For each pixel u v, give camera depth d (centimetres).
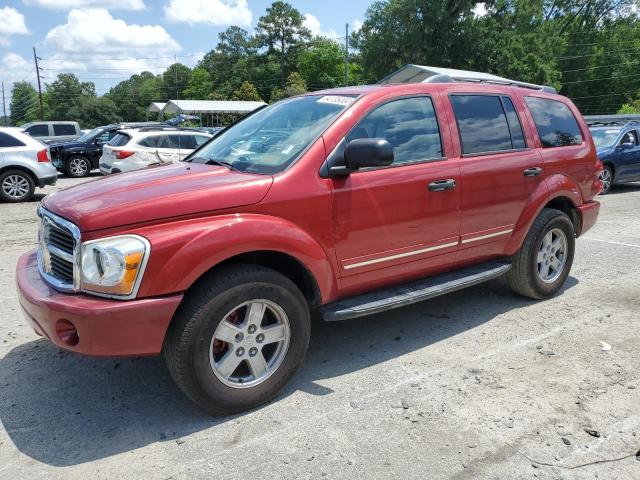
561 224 520
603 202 1214
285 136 386
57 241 321
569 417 325
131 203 302
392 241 393
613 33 6009
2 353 420
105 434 313
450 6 4522
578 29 6084
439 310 511
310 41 10206
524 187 482
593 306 517
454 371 386
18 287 333
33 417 331
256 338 331
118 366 398
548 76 4481
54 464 286
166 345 311
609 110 6166
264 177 342
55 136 2469
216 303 307
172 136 1388
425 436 307
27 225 959
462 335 451
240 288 315
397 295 398
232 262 333
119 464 286
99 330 283
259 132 416
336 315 362
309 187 349
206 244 302
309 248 345
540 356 409
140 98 12312
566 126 546
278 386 343
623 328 462
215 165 386
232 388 323
